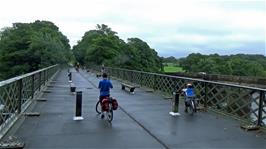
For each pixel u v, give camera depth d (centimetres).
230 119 1095
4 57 7194
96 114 1158
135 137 826
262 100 957
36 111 1180
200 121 1061
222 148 738
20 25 8544
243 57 6956
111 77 3897
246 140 816
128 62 7938
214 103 1262
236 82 2447
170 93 1781
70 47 12462
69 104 1397
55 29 10781
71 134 846
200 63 7106
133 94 1909
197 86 1394
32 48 7000
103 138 809
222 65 6756
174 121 1054
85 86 2459
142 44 8531
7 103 907
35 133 848
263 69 6575
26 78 1259
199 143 778
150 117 1122
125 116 1133
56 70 4444
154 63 8675
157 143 771
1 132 800
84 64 10300
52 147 718
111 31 10606
